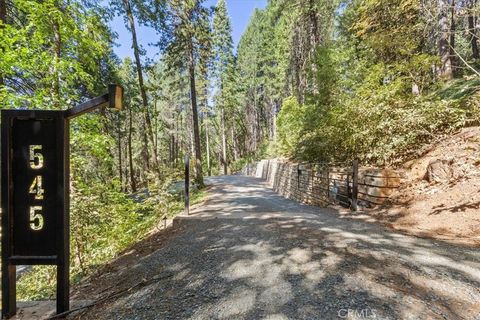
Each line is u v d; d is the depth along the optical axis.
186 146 42.91
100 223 5.95
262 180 19.78
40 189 2.89
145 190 11.73
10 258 2.85
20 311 2.99
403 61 9.34
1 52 5.28
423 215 5.13
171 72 16.92
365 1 10.21
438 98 7.64
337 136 9.06
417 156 6.79
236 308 2.57
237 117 42.00
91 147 6.57
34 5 5.74
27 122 2.89
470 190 5.03
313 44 15.31
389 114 7.38
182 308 2.66
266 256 3.77
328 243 4.10
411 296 2.60
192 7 14.14
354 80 11.54
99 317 2.73
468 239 4.08
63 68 5.95
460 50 14.58
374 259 3.44
